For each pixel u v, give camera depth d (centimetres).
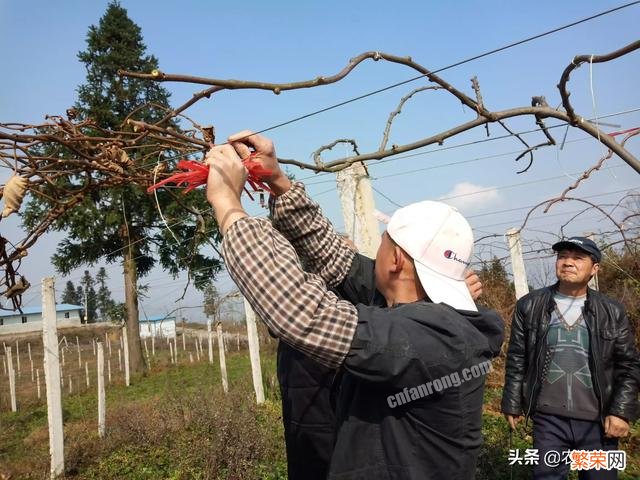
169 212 905
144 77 138
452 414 120
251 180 163
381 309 125
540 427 311
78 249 1392
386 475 123
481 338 126
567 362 306
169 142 169
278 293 116
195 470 491
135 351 1480
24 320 3422
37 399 1219
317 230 188
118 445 604
